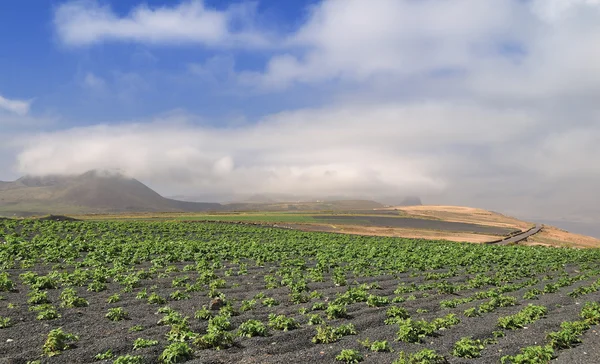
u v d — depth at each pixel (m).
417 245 66.62
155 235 60.88
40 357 13.92
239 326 17.94
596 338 17.83
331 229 101.88
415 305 23.86
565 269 46.88
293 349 15.77
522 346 16.56
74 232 58.06
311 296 24.72
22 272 28.88
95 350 14.60
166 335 16.45
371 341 16.83
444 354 15.55
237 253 42.66
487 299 26.45
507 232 125.06
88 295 23.52
